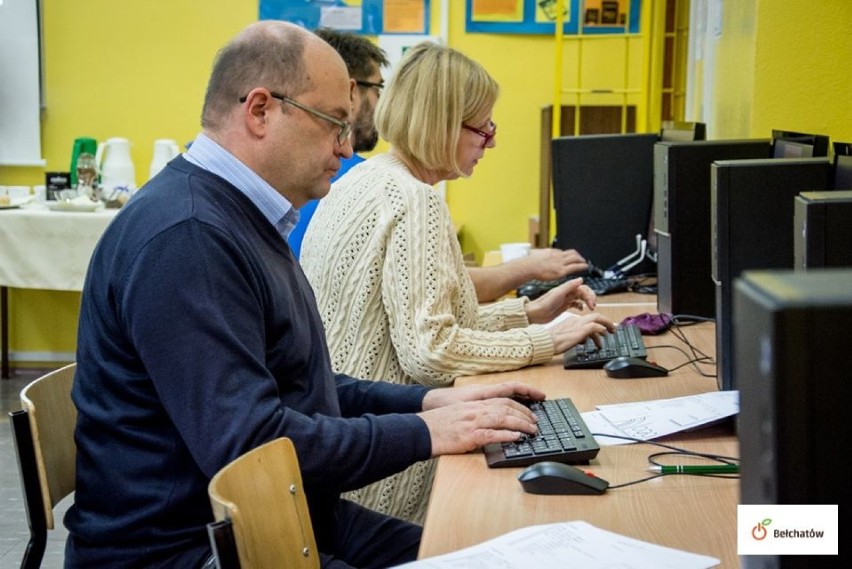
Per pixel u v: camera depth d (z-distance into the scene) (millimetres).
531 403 1810
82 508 1556
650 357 2238
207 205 1531
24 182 5590
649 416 1740
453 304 2162
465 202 5605
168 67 5535
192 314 1440
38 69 5465
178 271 1453
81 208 4777
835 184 1851
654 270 3432
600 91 5113
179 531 1491
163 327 1440
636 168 3494
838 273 798
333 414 1725
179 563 1480
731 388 1902
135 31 5520
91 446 1537
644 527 1297
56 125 5582
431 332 2008
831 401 745
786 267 1903
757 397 782
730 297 1896
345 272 2088
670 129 3400
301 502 1378
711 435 1682
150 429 1504
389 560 1780
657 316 2539
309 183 1684
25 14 5402
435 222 2066
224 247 1492
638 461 1562
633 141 3490
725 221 1899
